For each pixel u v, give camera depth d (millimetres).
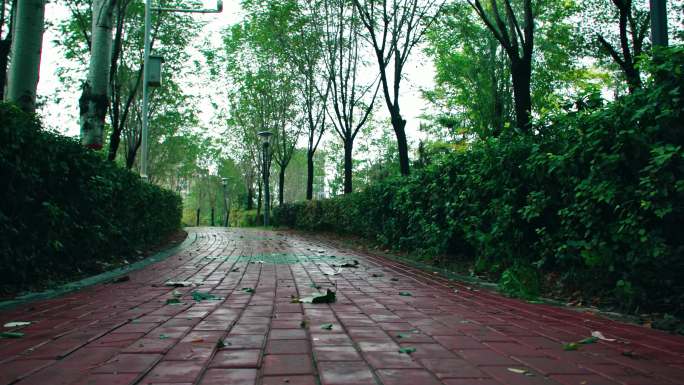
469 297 5785
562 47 21547
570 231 5492
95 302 5145
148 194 12000
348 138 21047
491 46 23359
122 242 9680
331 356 3070
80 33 18297
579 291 5648
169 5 19984
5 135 5191
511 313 4715
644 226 4531
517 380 2627
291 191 83938
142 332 3709
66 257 7117
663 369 2861
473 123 27125
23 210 5766
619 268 4988
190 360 2951
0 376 2617
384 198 13039
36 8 7898
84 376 2625
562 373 2770
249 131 40094
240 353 3125
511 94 24375
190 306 4910
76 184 7137
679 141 4324
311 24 21359
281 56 24875
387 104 15898
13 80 7738
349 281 7129
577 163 5328
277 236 21266
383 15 15633
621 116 4688
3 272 5582
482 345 3402
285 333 3721
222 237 20172
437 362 2959
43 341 3412
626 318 4496
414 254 11141
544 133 6418
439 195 9289
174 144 36000
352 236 17438
